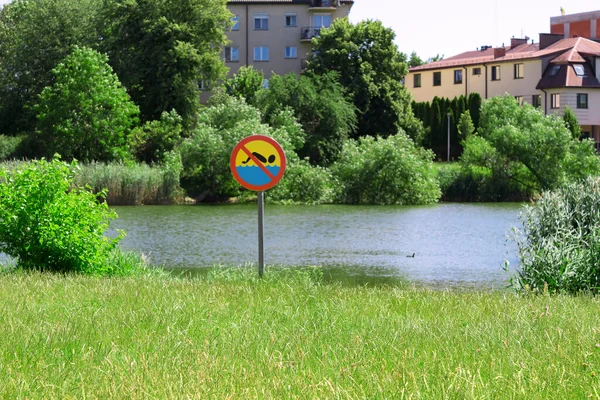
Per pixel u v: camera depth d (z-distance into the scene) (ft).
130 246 73.00
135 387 14.03
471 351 17.98
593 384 14.48
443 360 16.87
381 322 23.04
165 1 193.06
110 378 14.89
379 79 212.02
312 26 258.98
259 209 41.29
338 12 260.01
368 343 19.12
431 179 142.51
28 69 206.18
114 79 169.17
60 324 21.07
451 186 150.82
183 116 186.70
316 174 139.64
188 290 31.22
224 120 155.02
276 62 259.39
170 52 185.06
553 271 36.63
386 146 139.33
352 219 105.91
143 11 190.90
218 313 24.53
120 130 162.91
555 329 20.76
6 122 206.80
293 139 161.79
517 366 15.97
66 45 206.59
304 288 33.58
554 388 14.29
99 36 207.10
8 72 206.59
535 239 40.91
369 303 28.58
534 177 154.40
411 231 89.35
